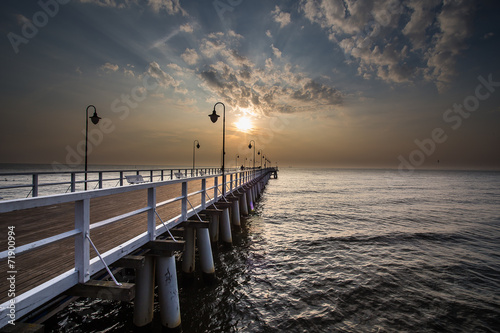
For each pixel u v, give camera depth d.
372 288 8.94
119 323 6.14
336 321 6.93
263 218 21.28
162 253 4.81
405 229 18.58
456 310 7.65
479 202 36.03
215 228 11.35
